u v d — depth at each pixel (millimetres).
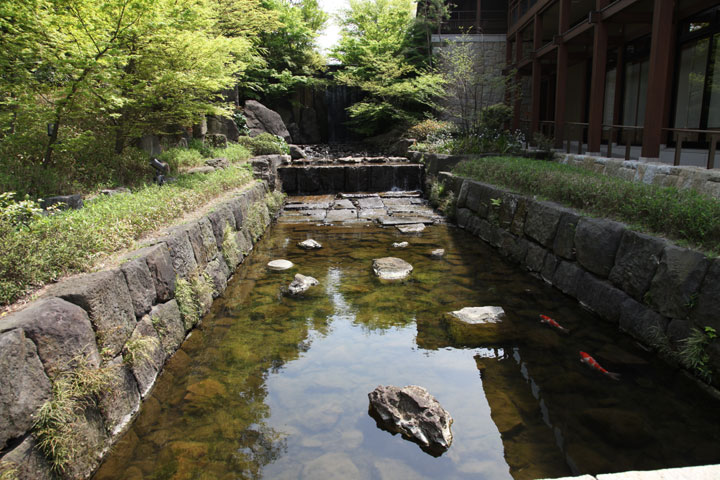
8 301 2725
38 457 2287
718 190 5766
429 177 12977
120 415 3080
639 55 12508
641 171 7633
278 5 20453
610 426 3203
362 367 4070
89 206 4684
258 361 4180
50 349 2465
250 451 2979
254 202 8812
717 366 3475
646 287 4309
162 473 2750
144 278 3703
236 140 14578
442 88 17984
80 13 5109
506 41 19328
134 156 7281
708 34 9656
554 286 6043
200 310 4957
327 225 10148
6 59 4781
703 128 9938
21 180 4750
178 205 5660
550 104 19562
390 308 5406
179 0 6684
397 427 3207
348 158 15695
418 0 19609
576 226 5551
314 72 21906
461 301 5594
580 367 4012
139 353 3291
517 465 2838
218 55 7586
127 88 6465
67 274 3186
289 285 6113
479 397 3590
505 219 7766
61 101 5195
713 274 3541
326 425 3266
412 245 8359
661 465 2809
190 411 3398
